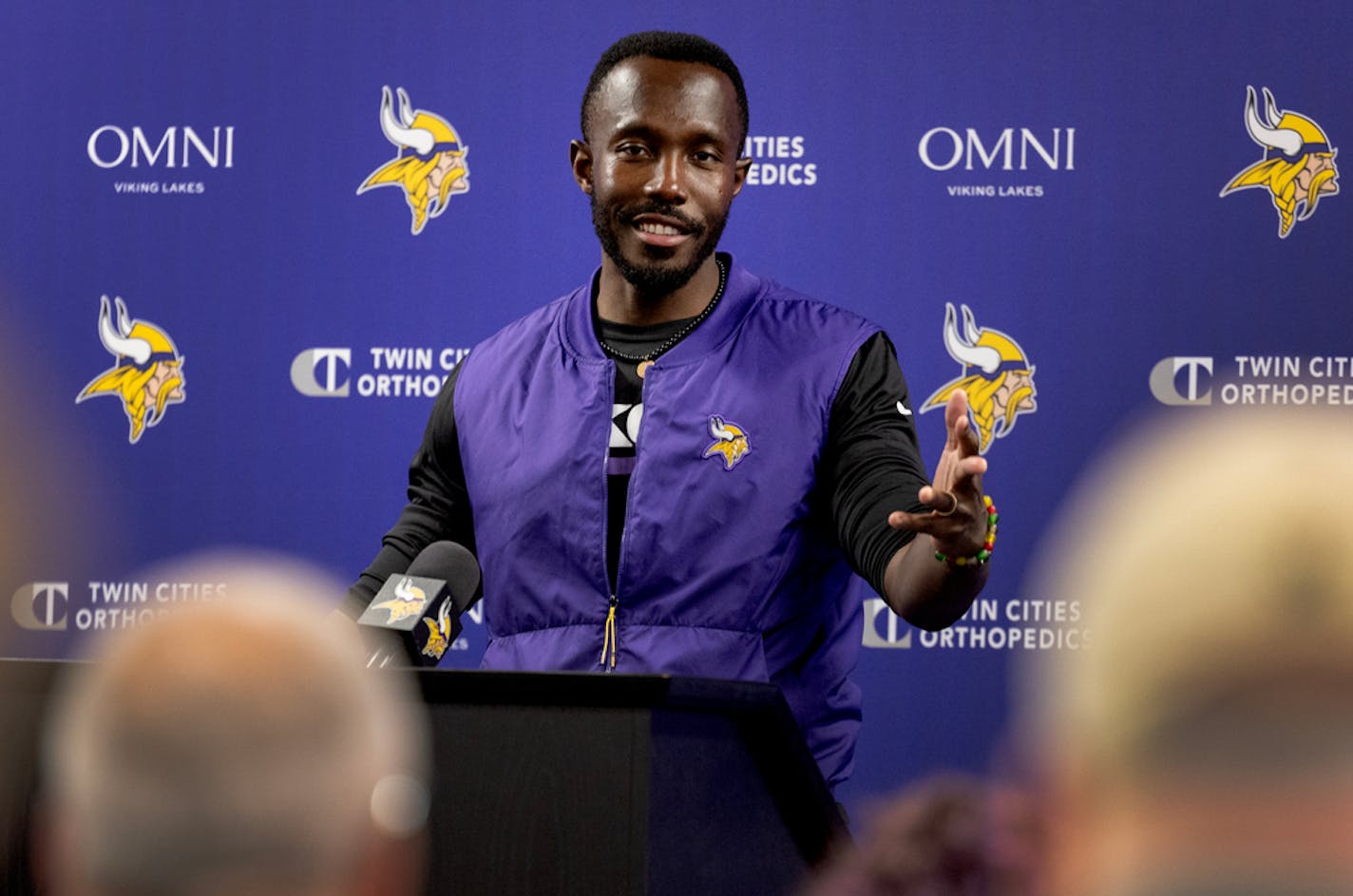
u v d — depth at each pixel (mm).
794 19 14875
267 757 1854
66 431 15289
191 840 1829
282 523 15141
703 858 5750
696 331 9320
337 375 15180
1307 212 14359
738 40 14922
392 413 15133
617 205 9148
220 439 15219
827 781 8984
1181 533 1939
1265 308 14367
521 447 9312
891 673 14469
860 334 9258
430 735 5660
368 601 9289
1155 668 1876
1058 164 14602
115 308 15352
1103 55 14594
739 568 8773
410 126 15227
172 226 15367
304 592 2090
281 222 15281
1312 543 1869
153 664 1884
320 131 15305
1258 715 1826
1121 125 14555
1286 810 1798
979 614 14414
